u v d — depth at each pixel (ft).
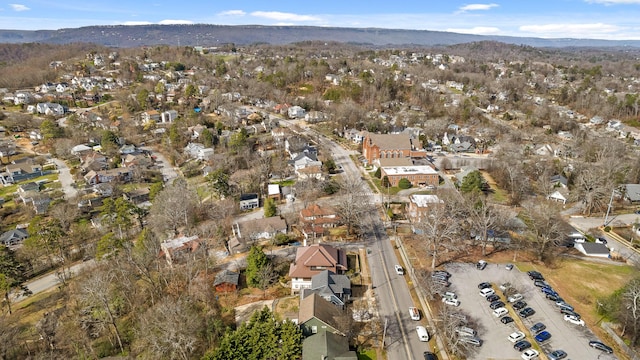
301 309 175.32
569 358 158.30
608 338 169.17
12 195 371.97
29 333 198.70
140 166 414.41
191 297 201.67
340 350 154.20
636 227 266.77
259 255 213.87
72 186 388.16
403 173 350.02
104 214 311.68
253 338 153.69
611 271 219.00
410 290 204.74
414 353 163.22
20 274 237.86
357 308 190.49
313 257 213.46
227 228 284.00
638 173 353.92
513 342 166.30
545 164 377.09
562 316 183.11
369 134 409.28
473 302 193.16
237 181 353.10
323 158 409.90
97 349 184.03
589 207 297.12
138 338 184.24
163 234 277.23
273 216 285.23
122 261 223.92
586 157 411.54
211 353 150.20
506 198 324.60
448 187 346.13
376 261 231.50
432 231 220.43
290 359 151.94
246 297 205.26
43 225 289.12
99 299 184.75
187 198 308.40
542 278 210.38
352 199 279.08
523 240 254.68
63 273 253.85
